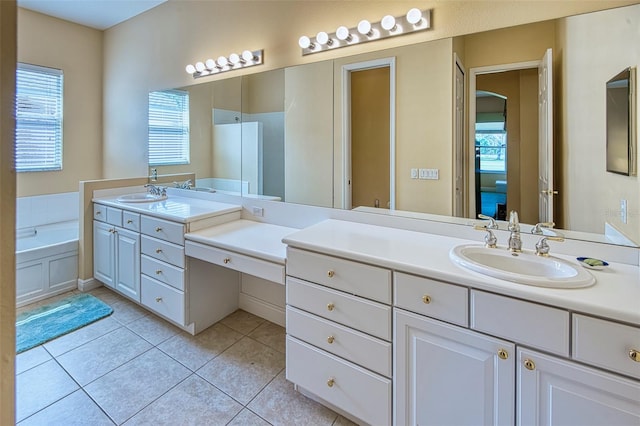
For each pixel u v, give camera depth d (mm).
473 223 1834
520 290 1163
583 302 1067
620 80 1445
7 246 514
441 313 1329
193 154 3160
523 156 1703
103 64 4012
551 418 1143
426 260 1444
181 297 2424
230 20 2744
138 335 2496
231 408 1795
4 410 523
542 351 1145
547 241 1602
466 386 1298
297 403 1835
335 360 1634
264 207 2670
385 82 2059
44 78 3607
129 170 3807
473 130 1825
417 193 1995
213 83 2924
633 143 1423
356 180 2213
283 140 2527
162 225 2494
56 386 1941
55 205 3758
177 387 1952
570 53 1562
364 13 2078
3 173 503
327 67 2264
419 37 1923
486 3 1734
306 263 1703
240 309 2906
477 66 1786
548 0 1595
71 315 2744
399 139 2041
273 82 2539
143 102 3576
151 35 3422
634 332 1007
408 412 1442
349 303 1567
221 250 2131
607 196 1501
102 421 1695
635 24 1411
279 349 2348
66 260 3195
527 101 1685
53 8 3416
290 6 2387
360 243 1703
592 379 1068
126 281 2871
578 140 1564
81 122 3910
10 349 525
